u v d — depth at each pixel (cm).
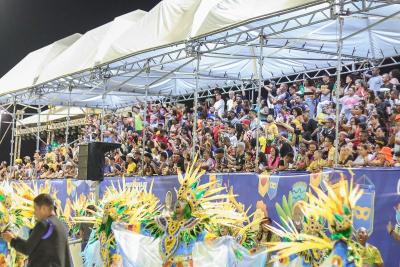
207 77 1581
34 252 620
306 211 635
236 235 827
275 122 1259
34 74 1795
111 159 1697
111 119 2098
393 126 1070
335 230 582
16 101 2005
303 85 1475
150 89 1822
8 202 926
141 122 1845
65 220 1105
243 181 977
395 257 732
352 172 788
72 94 1917
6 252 905
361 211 774
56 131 2644
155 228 796
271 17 938
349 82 1305
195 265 754
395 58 1464
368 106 1160
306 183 852
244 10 984
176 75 1611
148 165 1384
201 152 1373
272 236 835
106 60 1331
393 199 742
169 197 1077
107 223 877
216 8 1033
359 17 1019
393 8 993
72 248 1034
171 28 1182
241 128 1398
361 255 580
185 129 1591
